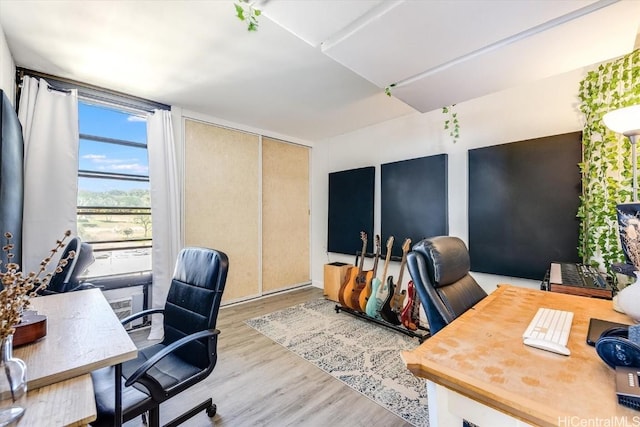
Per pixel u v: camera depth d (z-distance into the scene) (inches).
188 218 128.4
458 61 71.1
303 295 163.2
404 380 80.0
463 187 115.0
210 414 65.4
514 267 99.3
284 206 172.2
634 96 76.5
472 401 29.2
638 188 74.9
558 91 92.0
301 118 138.8
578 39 61.4
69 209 94.3
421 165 126.0
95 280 105.3
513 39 61.5
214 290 58.9
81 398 31.3
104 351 39.4
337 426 62.9
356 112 130.5
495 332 39.9
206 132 135.0
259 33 72.4
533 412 24.0
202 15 65.6
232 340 105.0
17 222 77.5
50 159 91.5
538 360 32.1
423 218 124.9
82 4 61.9
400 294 115.1
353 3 51.8
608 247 79.8
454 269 54.4
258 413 67.0
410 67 74.4
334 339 105.5
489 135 107.6
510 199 100.3
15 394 29.2
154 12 64.6
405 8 51.8
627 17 53.7
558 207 90.3
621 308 43.8
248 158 151.8
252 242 153.6
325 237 178.1
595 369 30.0
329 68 90.4
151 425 49.7
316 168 185.2
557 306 51.1
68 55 82.4
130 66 88.7
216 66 88.8
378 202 147.2
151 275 117.7
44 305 58.0
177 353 61.5
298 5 52.4
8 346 30.0
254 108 125.4
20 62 85.6
